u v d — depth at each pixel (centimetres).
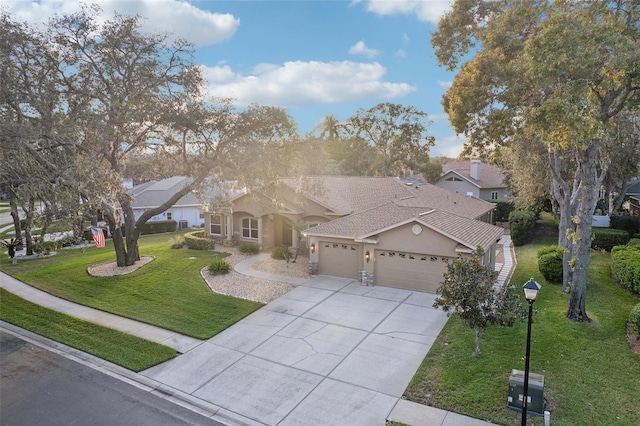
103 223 3809
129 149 2100
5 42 1664
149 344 1312
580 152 1341
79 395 1034
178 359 1216
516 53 1427
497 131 1502
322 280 1972
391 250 1830
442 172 5166
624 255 1725
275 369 1141
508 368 1075
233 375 1115
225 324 1457
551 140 1159
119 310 1614
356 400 980
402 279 1827
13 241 2631
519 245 2812
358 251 1964
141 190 3888
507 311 1073
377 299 1694
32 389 1064
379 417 912
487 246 1709
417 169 5491
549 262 1827
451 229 1759
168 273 2086
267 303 1661
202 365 1175
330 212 2458
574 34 1080
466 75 1564
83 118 1822
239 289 1836
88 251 2819
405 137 5772
